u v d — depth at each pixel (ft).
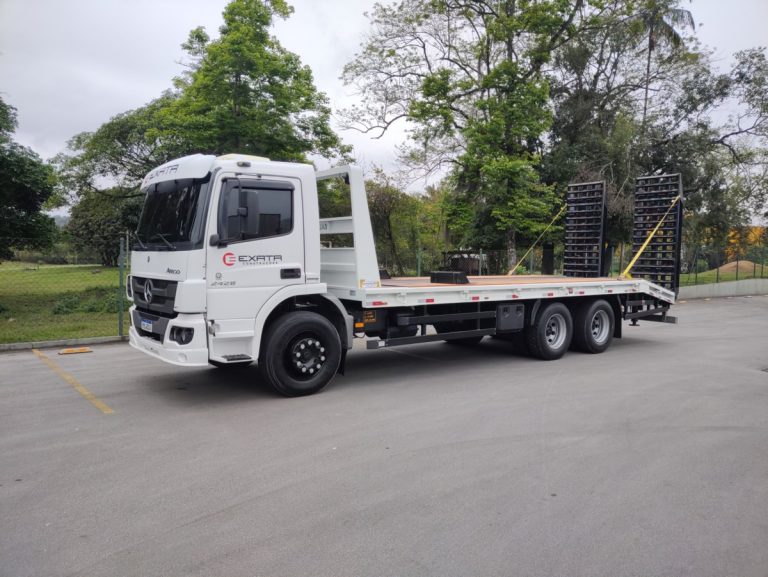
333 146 57.72
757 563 10.84
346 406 21.50
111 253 139.23
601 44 84.99
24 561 10.64
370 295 24.17
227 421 19.53
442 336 27.53
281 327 22.12
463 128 70.13
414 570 10.45
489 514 12.71
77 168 79.25
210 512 12.71
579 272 43.04
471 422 19.56
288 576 10.23
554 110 85.87
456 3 69.97
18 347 33.27
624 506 13.19
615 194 76.23
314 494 13.69
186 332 20.56
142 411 20.70
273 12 51.83
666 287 39.11
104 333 36.73
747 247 105.29
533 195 72.33
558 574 10.39
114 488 13.97
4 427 18.75
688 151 82.53
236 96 50.16
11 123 51.47
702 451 16.89
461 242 79.66
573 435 18.25
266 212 21.68
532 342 30.91
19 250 55.88
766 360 31.71
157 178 23.41
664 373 27.91
